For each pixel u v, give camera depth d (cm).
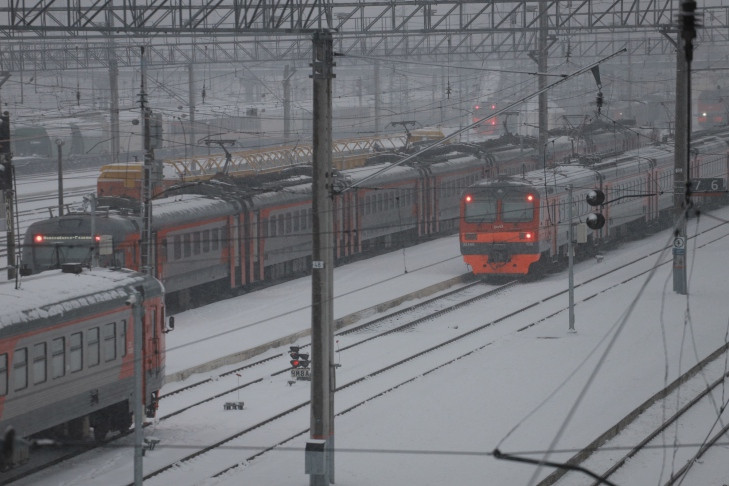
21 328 3038
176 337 5122
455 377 4403
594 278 6838
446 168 8419
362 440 3528
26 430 3091
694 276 6769
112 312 3500
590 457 3338
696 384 4219
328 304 3106
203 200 6084
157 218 5544
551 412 3809
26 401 3073
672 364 4481
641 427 3666
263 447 3500
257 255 6450
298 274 7131
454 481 3091
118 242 5272
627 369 4422
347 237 7238
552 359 4659
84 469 3234
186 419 3869
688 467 3212
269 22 3906
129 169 6769
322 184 3103
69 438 3494
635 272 7025
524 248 6525
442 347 5069
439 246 8150
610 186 7844
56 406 3222
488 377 4378
